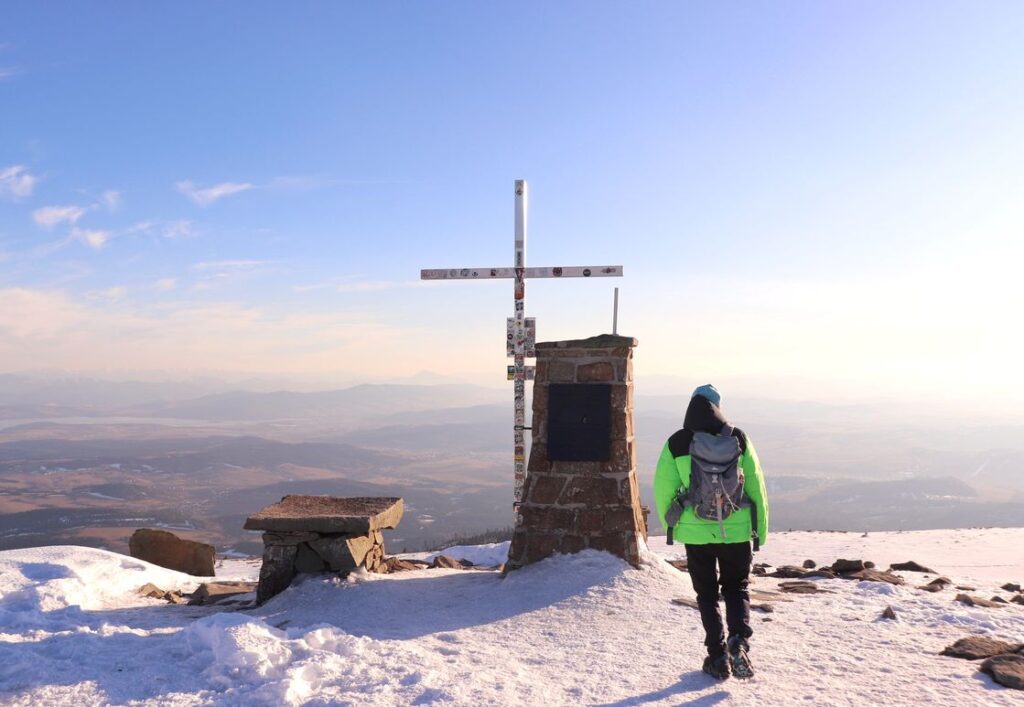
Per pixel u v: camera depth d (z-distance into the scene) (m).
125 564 9.45
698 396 4.84
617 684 4.48
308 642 4.90
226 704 4.01
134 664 4.67
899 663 4.86
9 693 4.21
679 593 6.97
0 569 8.64
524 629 5.98
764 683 4.46
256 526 7.74
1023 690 4.29
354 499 9.38
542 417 8.02
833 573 8.77
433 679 4.39
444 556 10.96
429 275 10.10
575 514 7.76
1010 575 10.34
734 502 4.52
